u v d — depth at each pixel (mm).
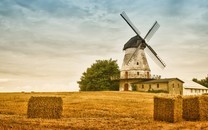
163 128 12836
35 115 17219
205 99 16969
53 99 17375
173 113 15516
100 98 36281
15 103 27469
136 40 69312
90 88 83250
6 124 13102
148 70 70875
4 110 21188
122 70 71938
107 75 84062
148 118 17562
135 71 69438
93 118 17000
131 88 70188
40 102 17328
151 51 66125
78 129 12141
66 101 30766
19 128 11875
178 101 15891
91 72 85500
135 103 29594
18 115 18375
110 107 24781
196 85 81438
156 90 67062
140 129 12391
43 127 12461
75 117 17719
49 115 17234
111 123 14383
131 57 66812
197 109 16656
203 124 14617
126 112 21094
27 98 34375
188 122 15750
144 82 69312
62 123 14078
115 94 47469
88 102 29625
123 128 12609
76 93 49938
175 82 68250
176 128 12875
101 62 87062
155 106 16453
